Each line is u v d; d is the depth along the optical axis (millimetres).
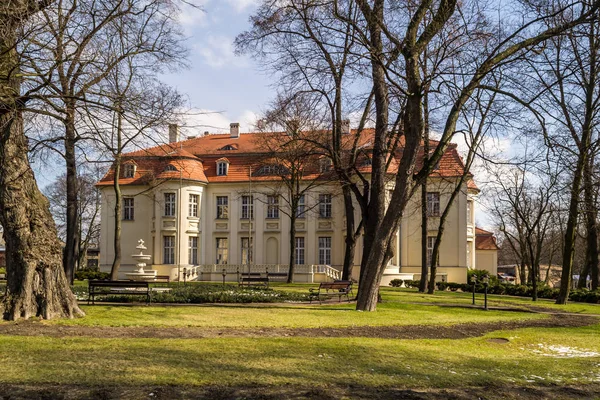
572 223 25641
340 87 21031
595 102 21953
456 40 17031
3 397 6973
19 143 14062
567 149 15125
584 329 16438
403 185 17859
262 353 10023
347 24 17250
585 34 14320
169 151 18031
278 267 44625
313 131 27516
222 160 48969
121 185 48531
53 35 13438
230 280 45844
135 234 48281
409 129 17625
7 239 13773
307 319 15359
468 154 27641
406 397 7598
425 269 31609
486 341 13297
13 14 12500
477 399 7684
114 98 14039
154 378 7961
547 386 8555
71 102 14023
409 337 13383
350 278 28609
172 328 13164
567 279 25688
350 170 22641
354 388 7910
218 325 13797
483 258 64688
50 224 14430
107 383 7652
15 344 10148
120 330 12641
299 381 8109
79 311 14555
